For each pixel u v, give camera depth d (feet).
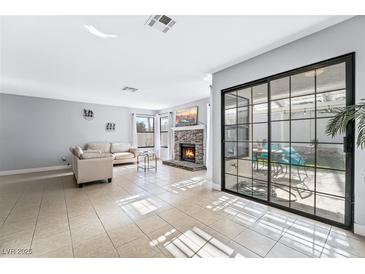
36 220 7.11
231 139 10.39
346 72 5.94
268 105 8.28
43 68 9.80
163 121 25.67
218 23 6.00
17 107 15.94
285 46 7.48
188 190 10.96
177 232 6.20
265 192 9.21
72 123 19.07
